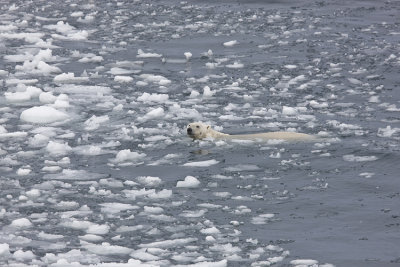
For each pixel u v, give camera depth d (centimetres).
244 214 2373
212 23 5262
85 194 2538
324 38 4834
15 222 2297
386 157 2845
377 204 2436
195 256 2081
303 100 3647
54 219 2342
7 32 5012
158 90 3853
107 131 3209
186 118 3381
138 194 2541
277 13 5528
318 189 2569
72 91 3822
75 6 5859
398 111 3438
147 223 2308
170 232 2247
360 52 4506
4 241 2180
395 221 2302
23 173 2722
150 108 3531
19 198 2492
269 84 3928
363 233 2223
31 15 5541
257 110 3491
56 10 5731
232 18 5397
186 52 4581
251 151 2936
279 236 2211
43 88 3872
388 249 2108
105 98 3694
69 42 4825
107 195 2531
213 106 3566
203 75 4119
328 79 4000
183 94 3778
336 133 3139
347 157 2859
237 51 4597
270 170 2747
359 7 5709
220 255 2088
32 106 3572
